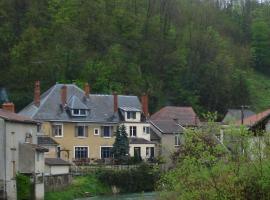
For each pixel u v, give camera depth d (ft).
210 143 102.89
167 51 542.98
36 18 515.09
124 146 336.70
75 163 322.75
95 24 525.34
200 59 554.05
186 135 105.40
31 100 440.45
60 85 358.02
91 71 470.39
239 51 647.97
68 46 491.72
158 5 599.98
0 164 212.43
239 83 553.23
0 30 493.77
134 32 538.88
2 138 213.05
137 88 483.10
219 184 96.22
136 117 363.76
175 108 423.23
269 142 96.78
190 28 598.75
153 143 359.87
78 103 348.38
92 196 264.72
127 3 569.23
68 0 532.73
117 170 289.33
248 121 209.15
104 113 356.79
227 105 536.42
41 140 316.60
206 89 534.78
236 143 98.99
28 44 476.95
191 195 97.40
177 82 528.63
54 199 236.22
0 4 509.35
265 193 94.43
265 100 579.89
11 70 461.37
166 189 104.53
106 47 515.09
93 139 349.00
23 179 214.69
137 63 520.01
